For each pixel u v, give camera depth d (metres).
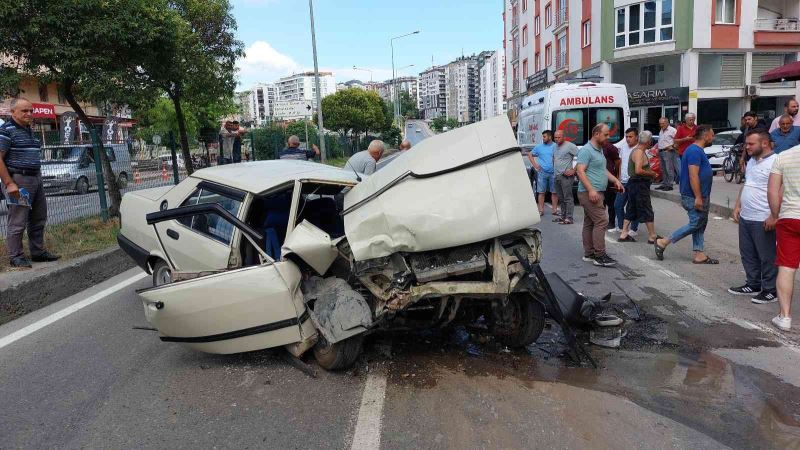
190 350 4.77
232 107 29.11
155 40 10.47
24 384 4.15
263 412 3.69
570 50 37.09
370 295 4.28
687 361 4.42
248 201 4.67
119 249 8.04
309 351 4.48
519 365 4.38
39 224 7.00
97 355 4.70
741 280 6.68
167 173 15.14
